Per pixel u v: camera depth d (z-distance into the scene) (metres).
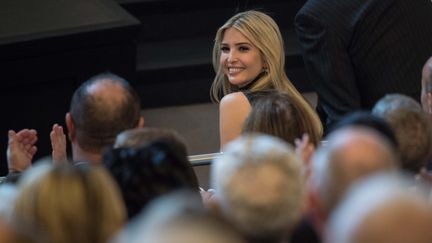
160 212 3.33
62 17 11.82
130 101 6.57
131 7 13.77
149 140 5.61
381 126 5.38
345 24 9.59
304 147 5.59
